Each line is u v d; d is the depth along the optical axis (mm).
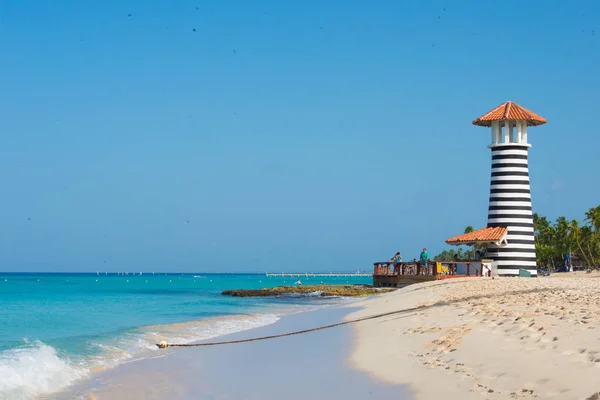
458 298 30438
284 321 32562
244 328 29453
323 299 59594
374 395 13469
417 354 16875
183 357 20562
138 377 17281
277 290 73812
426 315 24562
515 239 57188
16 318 36750
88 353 21125
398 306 32344
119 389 15867
